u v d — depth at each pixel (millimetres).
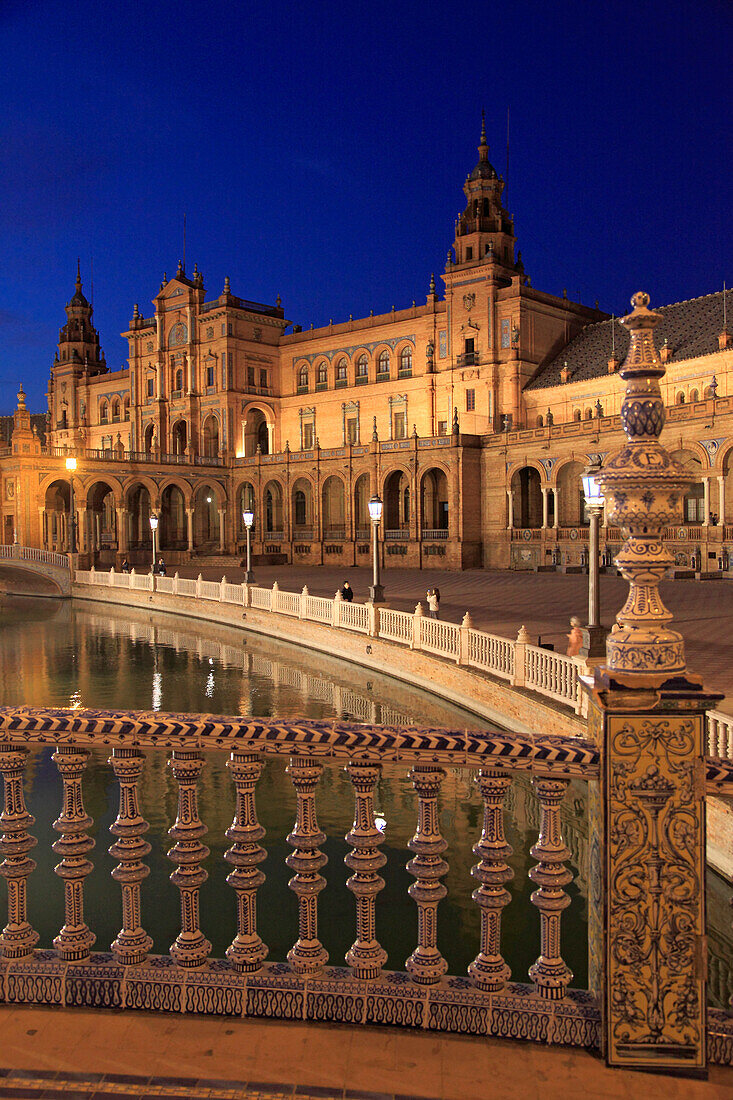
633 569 3781
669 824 3645
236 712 21031
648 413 3885
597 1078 3639
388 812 13180
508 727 17438
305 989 4027
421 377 70312
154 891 10422
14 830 4273
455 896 10102
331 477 67625
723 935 8961
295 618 32000
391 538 61594
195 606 41125
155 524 50469
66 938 4262
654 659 3652
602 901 3719
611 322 65750
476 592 39250
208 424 81312
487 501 57031
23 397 64188
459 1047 3836
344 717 20078
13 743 4195
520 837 12000
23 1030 3957
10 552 57031
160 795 14273
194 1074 3650
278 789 14234
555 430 51906
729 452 42094
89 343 104625
